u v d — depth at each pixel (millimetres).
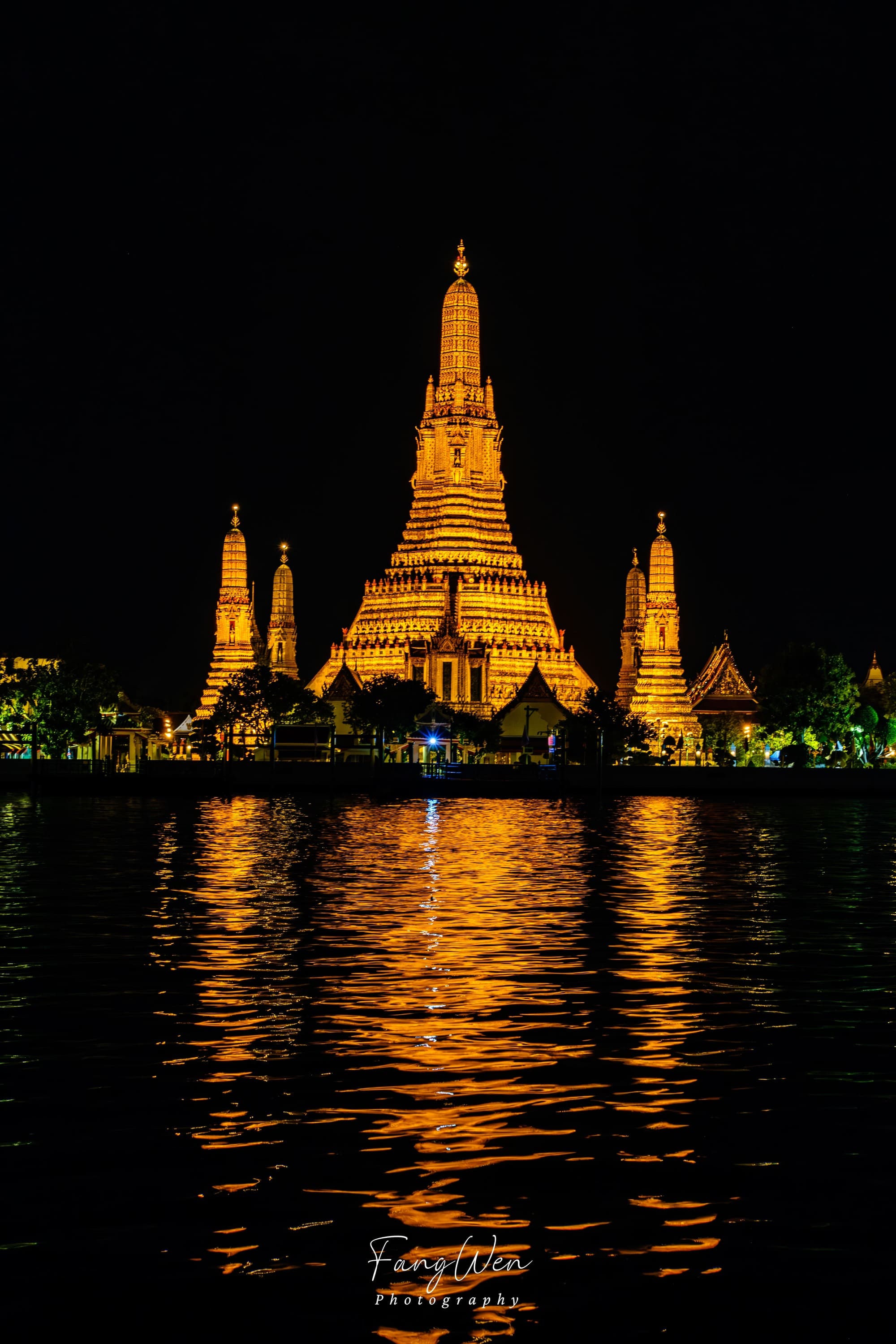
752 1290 23328
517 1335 22016
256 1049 36531
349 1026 39094
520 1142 29562
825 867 83938
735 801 167000
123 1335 21891
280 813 137125
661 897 68500
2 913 61125
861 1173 27969
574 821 128000
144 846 96000
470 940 53844
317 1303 22859
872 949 52344
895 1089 33438
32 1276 23672
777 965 49031
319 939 53781
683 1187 27234
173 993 43469
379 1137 29750
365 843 99875
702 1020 40219
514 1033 38438
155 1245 24656
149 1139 29578
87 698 172875
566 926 57969
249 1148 29047
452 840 103312
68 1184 27172
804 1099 32531
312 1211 26047
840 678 192125
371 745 176500
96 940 53500
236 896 67562
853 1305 22922
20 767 174750
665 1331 22141
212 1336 21891
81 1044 37062
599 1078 34062
